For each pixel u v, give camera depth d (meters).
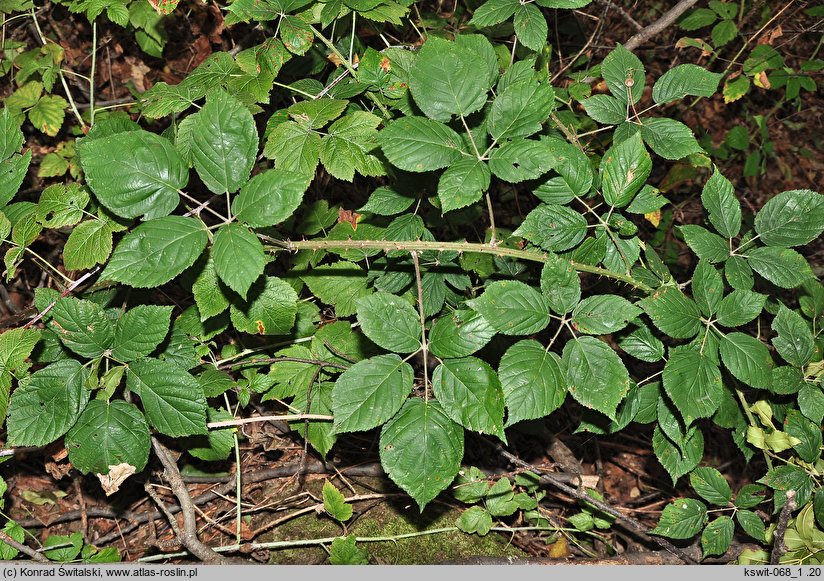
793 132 2.00
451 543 1.28
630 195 1.10
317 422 1.20
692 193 1.80
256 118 1.36
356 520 1.30
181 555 1.23
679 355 1.07
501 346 1.28
